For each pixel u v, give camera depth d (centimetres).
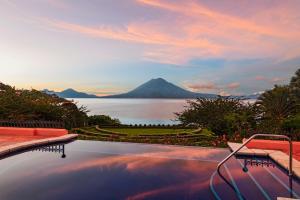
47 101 2291
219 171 794
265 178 714
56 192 655
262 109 2483
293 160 798
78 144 1212
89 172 818
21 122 1442
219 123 1969
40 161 929
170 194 639
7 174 784
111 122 2841
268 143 994
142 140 1283
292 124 1605
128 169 847
